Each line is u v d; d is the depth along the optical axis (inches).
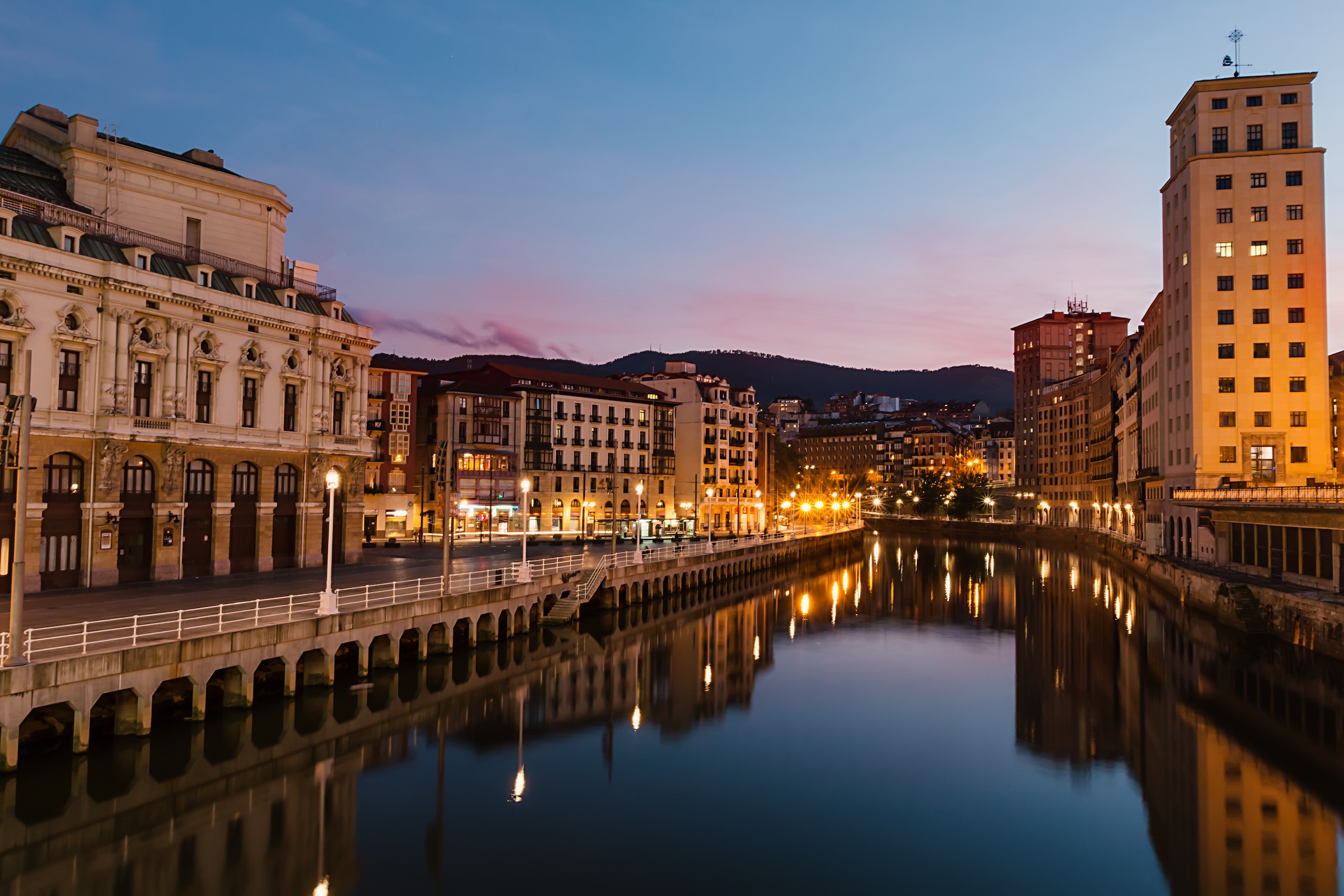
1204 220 3302.2
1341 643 1782.7
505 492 4217.5
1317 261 3218.5
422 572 2283.5
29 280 1679.4
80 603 1553.9
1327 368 3189.0
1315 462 3169.3
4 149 2086.6
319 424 2374.5
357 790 1140.5
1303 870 950.4
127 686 1138.0
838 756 1343.5
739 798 1159.0
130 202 2118.6
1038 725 1515.7
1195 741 1393.9
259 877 896.3
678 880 916.0
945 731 1480.1
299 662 1497.3
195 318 2020.2
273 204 2429.9
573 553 3201.3
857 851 998.4
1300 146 3272.6
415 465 4146.2
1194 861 971.9
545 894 877.8
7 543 1651.1
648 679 1830.7
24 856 919.0
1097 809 1128.2
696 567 3169.3
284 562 2317.9
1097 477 6117.1
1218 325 3267.7
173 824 1011.3
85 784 1066.1
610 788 1185.4
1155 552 3659.0
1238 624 2223.2
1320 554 2178.9
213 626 1339.8
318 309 2475.4
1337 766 1270.9
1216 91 3351.4
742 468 5713.6
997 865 965.2
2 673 997.2
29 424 1047.6
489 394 4207.7
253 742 1267.2
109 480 1818.4
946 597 3275.1
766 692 1755.7
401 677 1648.6
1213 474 3235.7
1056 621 2684.5
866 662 2060.8
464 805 1105.4
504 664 1867.6
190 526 2038.6
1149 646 2208.4
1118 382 5393.7
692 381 5383.9
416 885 889.5
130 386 1866.4
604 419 4766.2
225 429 2096.5
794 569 4183.1
